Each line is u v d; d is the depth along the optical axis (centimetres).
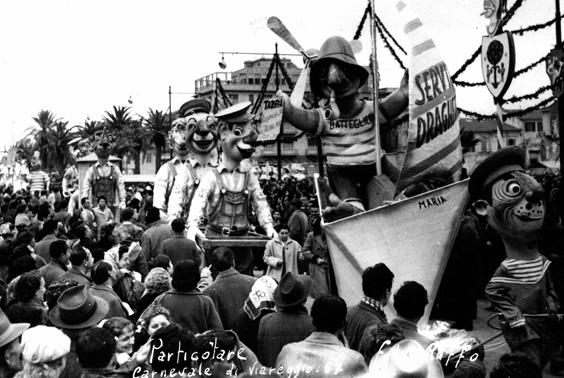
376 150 1048
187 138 1427
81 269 843
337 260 923
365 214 914
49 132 9138
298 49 1098
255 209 1249
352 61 1055
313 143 7144
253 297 693
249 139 1227
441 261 897
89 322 577
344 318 521
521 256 781
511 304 761
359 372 495
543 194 769
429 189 958
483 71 1284
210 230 1217
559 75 998
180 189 1403
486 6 1264
